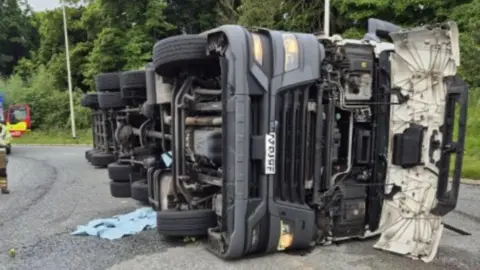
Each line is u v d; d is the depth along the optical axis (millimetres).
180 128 5590
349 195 5250
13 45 47344
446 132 4852
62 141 27250
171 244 5340
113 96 9133
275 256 4883
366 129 5301
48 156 17234
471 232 5938
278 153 4699
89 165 13672
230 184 4516
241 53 4383
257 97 4562
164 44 5285
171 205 6031
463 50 18016
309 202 5020
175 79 5691
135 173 8141
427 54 4848
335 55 5051
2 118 23156
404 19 20516
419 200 4953
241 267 4570
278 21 23547
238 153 4445
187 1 30078
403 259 4840
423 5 19719
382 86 5191
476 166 11203
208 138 5035
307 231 4852
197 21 30562
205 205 5586
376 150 5250
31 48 47844
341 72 5105
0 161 8852
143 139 7711
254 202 4562
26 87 36344
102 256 4957
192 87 5500
